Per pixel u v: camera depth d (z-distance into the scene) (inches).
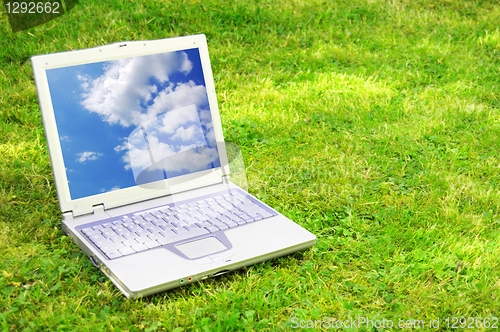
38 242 56.6
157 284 49.5
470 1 106.3
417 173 67.1
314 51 91.9
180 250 52.4
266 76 86.0
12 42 88.3
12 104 77.7
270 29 95.2
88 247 52.7
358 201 62.5
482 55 92.5
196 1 98.0
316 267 54.3
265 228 54.9
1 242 56.2
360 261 55.2
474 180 66.0
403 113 78.1
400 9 103.8
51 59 54.5
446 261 54.9
